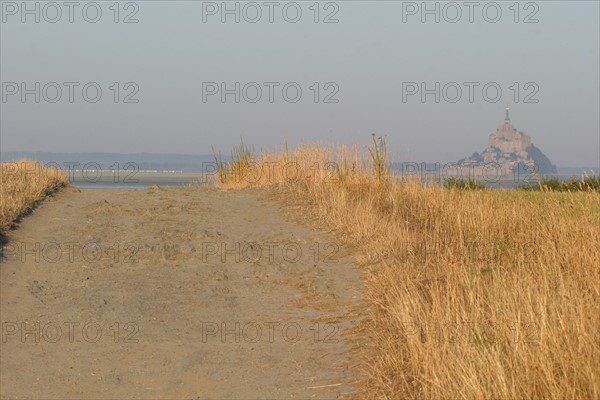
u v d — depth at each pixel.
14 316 9.09
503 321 6.97
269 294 10.20
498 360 6.13
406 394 6.74
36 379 7.47
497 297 7.59
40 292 9.98
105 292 10.05
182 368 7.79
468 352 6.52
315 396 7.06
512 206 13.48
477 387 5.91
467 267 9.62
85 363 7.89
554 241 10.34
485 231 11.81
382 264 10.70
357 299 9.81
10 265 10.89
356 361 7.75
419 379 6.72
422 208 14.17
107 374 7.63
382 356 7.53
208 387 7.36
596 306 7.14
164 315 9.32
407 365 7.14
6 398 7.03
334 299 9.86
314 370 7.66
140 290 10.19
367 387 7.08
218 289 10.34
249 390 7.25
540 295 7.21
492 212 12.82
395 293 8.94
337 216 13.77
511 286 8.03
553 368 6.07
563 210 11.93
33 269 10.88
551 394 5.79
